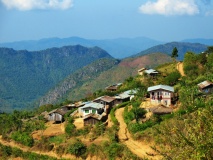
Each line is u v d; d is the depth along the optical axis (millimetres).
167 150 18984
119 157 64062
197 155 16406
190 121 18578
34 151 80938
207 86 83562
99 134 78562
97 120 87312
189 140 17328
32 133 92812
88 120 87438
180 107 73875
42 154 78188
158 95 88125
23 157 79875
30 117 124938
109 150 66062
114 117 86000
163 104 85688
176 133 18312
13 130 97625
